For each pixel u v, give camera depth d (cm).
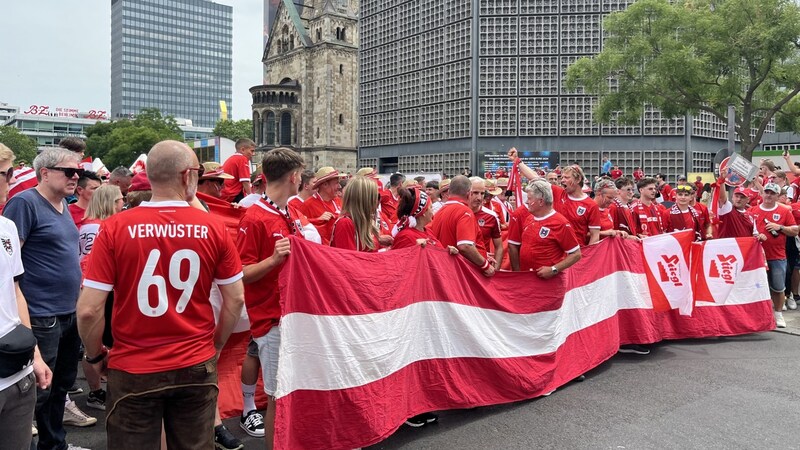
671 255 795
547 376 618
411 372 529
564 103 2997
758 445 497
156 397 308
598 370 712
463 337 565
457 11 3183
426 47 3381
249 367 518
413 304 532
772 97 2245
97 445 504
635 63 2142
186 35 18262
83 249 571
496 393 585
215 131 9888
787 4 1850
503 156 3000
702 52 2047
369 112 3778
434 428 537
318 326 450
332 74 5853
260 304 454
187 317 319
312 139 5988
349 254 477
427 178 2048
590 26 2945
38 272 431
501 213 994
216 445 491
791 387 644
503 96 3062
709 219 1004
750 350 796
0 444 309
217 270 334
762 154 2536
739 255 871
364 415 472
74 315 454
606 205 841
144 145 8000
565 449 490
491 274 590
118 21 17250
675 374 692
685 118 2886
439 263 555
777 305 943
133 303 308
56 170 439
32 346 312
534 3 3008
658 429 530
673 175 2911
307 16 6488
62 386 461
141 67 17488
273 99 5962
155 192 323
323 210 785
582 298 691
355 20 6003
